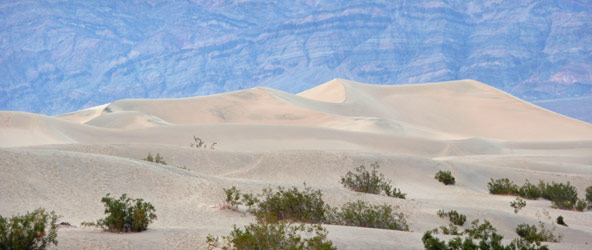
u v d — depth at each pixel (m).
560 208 27.03
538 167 46.62
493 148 68.44
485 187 33.09
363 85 129.00
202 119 99.75
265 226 11.34
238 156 34.12
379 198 22.39
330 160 33.03
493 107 116.81
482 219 19.75
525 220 20.22
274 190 21.09
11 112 62.28
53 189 17.84
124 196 13.58
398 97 122.38
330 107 109.38
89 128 62.94
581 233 19.05
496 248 11.84
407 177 32.03
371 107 113.12
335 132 65.94
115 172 20.38
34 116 62.31
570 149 72.88
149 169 21.34
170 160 32.31
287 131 63.75
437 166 34.78
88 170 20.08
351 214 16.77
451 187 30.73
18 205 15.76
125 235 12.17
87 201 17.33
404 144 64.94
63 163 20.12
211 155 33.84
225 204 17.97
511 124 108.56
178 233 12.44
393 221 16.88
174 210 16.83
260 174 30.80
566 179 36.56
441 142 67.56
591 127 106.19
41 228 10.67
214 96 111.25
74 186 18.48
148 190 19.27
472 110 116.12
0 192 16.52
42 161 19.78
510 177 35.84
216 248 11.16
